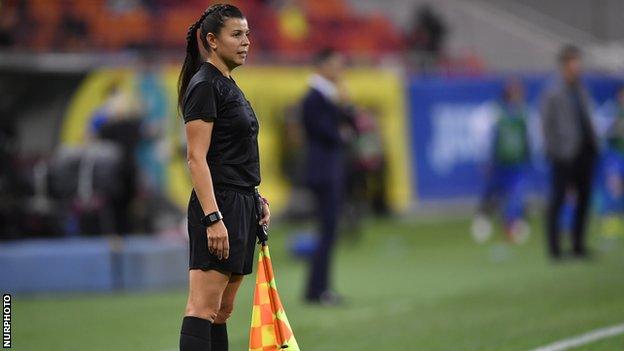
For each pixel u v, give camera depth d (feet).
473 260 169.17
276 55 229.04
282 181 211.61
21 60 189.37
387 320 109.60
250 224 62.44
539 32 307.17
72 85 192.95
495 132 193.36
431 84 232.53
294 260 172.55
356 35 263.70
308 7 262.47
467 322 104.27
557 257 159.74
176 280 142.92
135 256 139.95
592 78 250.57
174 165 191.11
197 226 60.75
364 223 220.64
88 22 217.56
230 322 112.68
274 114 210.38
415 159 229.04
